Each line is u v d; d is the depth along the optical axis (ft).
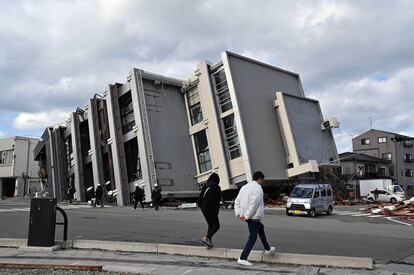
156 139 117.19
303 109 130.11
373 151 270.26
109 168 126.31
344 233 49.93
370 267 28.35
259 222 29.73
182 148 123.44
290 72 140.15
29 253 34.53
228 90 115.55
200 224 57.72
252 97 120.78
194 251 33.30
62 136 152.76
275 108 126.00
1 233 47.37
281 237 45.47
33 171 208.23
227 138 116.37
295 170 118.21
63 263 30.45
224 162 114.01
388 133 267.18
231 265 29.63
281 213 88.33
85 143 142.00
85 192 138.41
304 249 37.52
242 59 122.01
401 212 85.76
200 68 120.88
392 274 26.76
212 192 32.65
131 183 119.65
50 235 35.88
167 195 112.57
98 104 130.93
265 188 127.44
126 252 35.17
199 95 122.72
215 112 116.98
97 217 68.28
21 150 205.98
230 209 100.07
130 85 117.91
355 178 206.59
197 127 122.72
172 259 32.01
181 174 120.37
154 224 57.57
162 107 121.90
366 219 75.25
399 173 262.47
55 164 150.71
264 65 130.00
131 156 122.93
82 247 36.76
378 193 159.74
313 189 81.66
